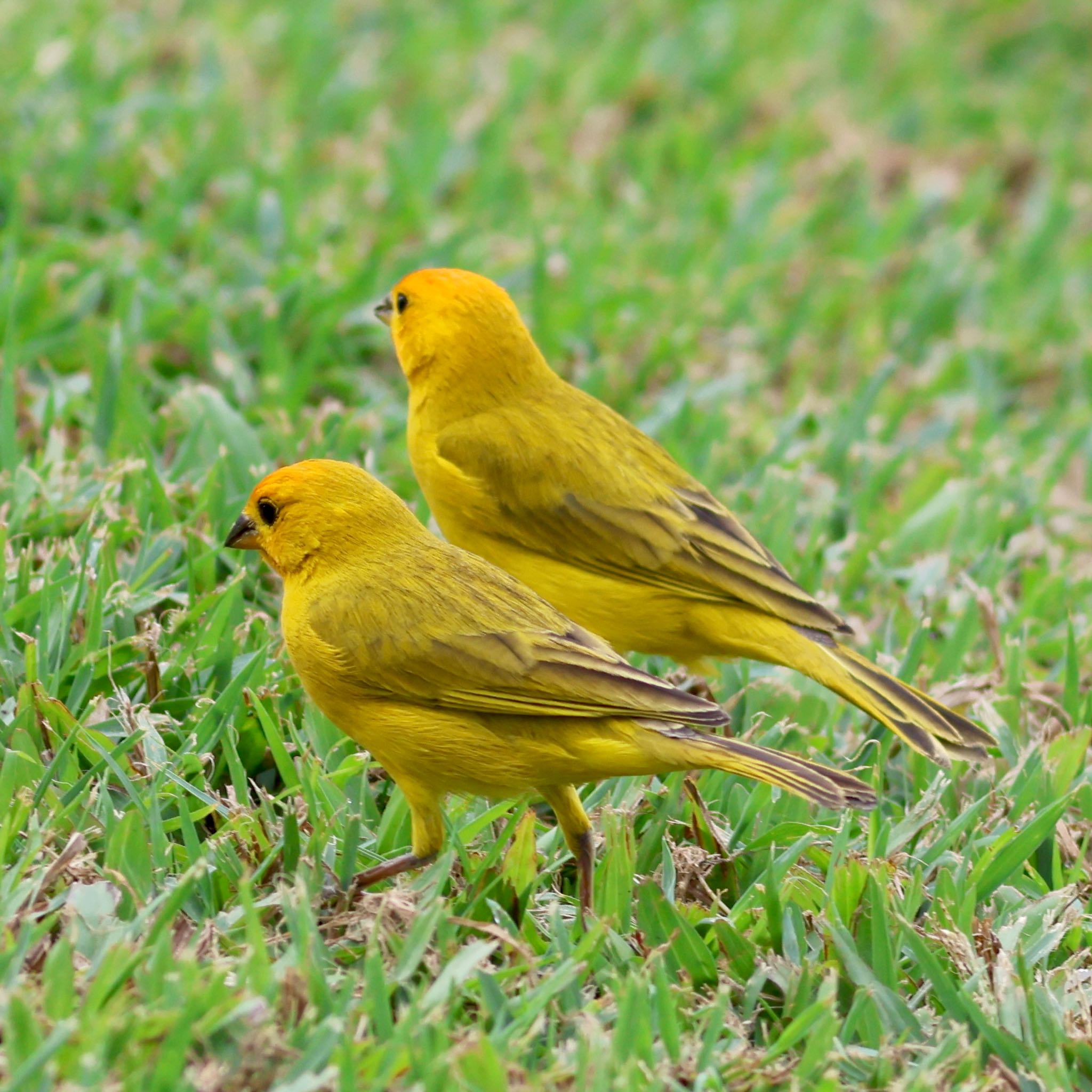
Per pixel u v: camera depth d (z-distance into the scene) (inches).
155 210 605.3
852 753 397.7
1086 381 660.1
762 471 530.9
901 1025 291.9
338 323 565.0
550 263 642.2
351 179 682.2
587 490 405.7
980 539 510.3
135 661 368.8
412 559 327.0
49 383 506.6
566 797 326.0
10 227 563.5
